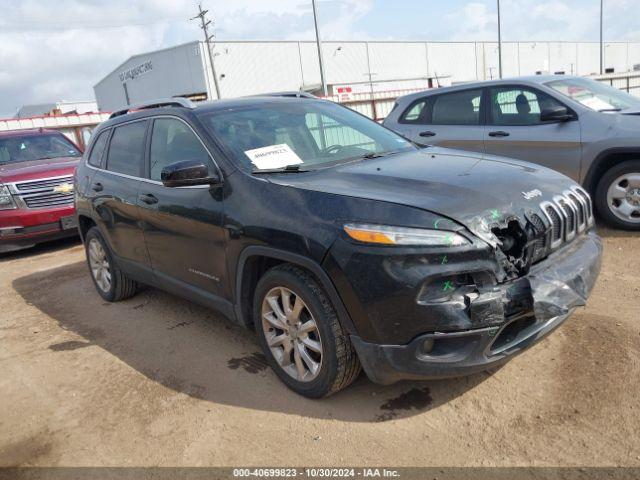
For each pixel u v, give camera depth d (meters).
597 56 76.88
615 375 3.20
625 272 4.83
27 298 5.94
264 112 4.17
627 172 5.90
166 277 4.29
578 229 3.34
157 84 50.12
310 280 3.05
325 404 3.22
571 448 2.66
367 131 4.43
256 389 3.47
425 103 7.55
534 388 3.17
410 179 3.19
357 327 2.86
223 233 3.47
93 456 2.97
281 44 47.78
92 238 5.40
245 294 3.53
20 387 3.85
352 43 51.94
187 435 3.07
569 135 6.16
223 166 3.56
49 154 9.17
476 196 2.93
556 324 3.15
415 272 2.66
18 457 3.04
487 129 6.84
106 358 4.16
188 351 4.12
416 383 3.34
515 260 2.85
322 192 3.06
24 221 7.81
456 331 2.68
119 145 4.88
